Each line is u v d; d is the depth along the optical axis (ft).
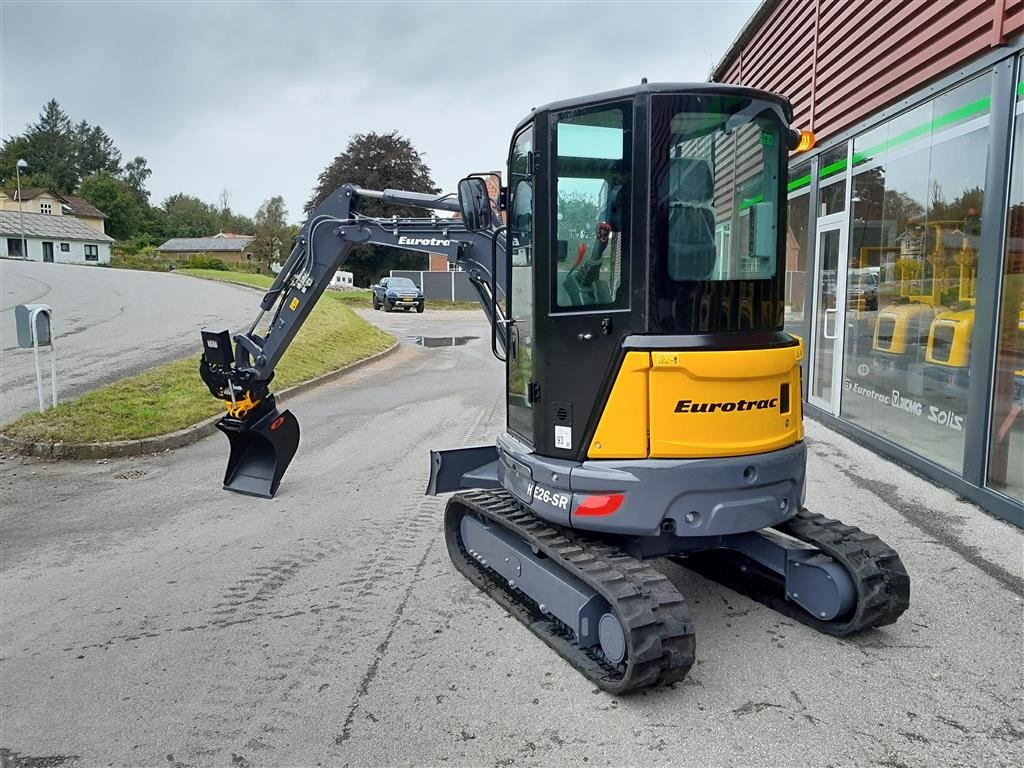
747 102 13.00
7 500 24.54
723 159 12.96
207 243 282.97
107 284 109.70
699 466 12.67
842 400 31.68
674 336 12.74
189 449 31.19
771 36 40.83
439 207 20.86
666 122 12.53
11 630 15.56
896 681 12.78
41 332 33.73
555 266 13.58
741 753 10.96
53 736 11.93
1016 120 19.89
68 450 29.81
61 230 225.97
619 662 12.34
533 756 11.05
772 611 15.56
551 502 13.80
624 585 12.30
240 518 22.47
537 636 14.65
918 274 25.34
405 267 168.96
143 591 17.34
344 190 22.56
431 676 13.35
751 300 13.17
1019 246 19.89
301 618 15.78
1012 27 19.47
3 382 41.47
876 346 28.50
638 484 12.69
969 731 11.39
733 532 13.03
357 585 17.39
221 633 15.21
